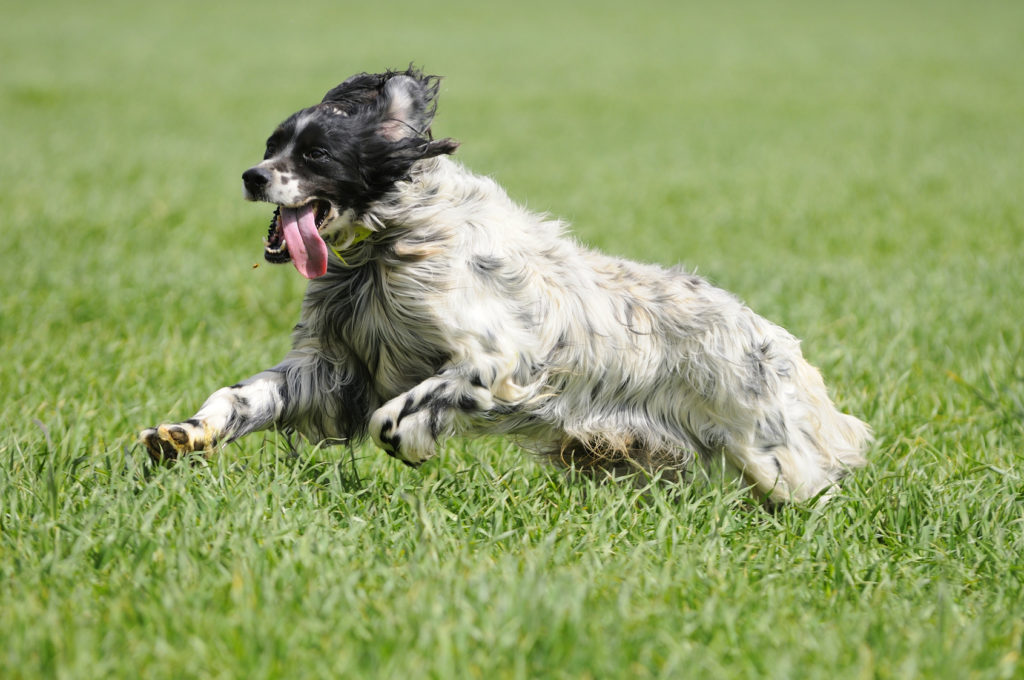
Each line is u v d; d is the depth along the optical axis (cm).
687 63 7212
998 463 1096
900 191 3112
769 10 12269
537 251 1000
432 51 7481
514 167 3525
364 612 718
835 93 5775
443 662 636
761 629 717
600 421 1028
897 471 1073
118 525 816
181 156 3547
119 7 10200
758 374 1024
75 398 1220
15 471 950
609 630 694
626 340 1015
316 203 932
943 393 1321
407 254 946
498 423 984
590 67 6894
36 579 747
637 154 3875
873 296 1817
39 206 2598
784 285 1916
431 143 942
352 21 9588
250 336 1577
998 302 1789
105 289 1803
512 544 855
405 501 912
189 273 1953
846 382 1357
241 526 823
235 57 6800
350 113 937
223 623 676
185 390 1246
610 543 868
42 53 6612
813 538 902
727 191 3141
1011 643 717
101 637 675
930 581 848
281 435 1021
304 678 635
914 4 13312
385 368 996
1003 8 12656
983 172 3434
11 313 1627
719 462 1048
